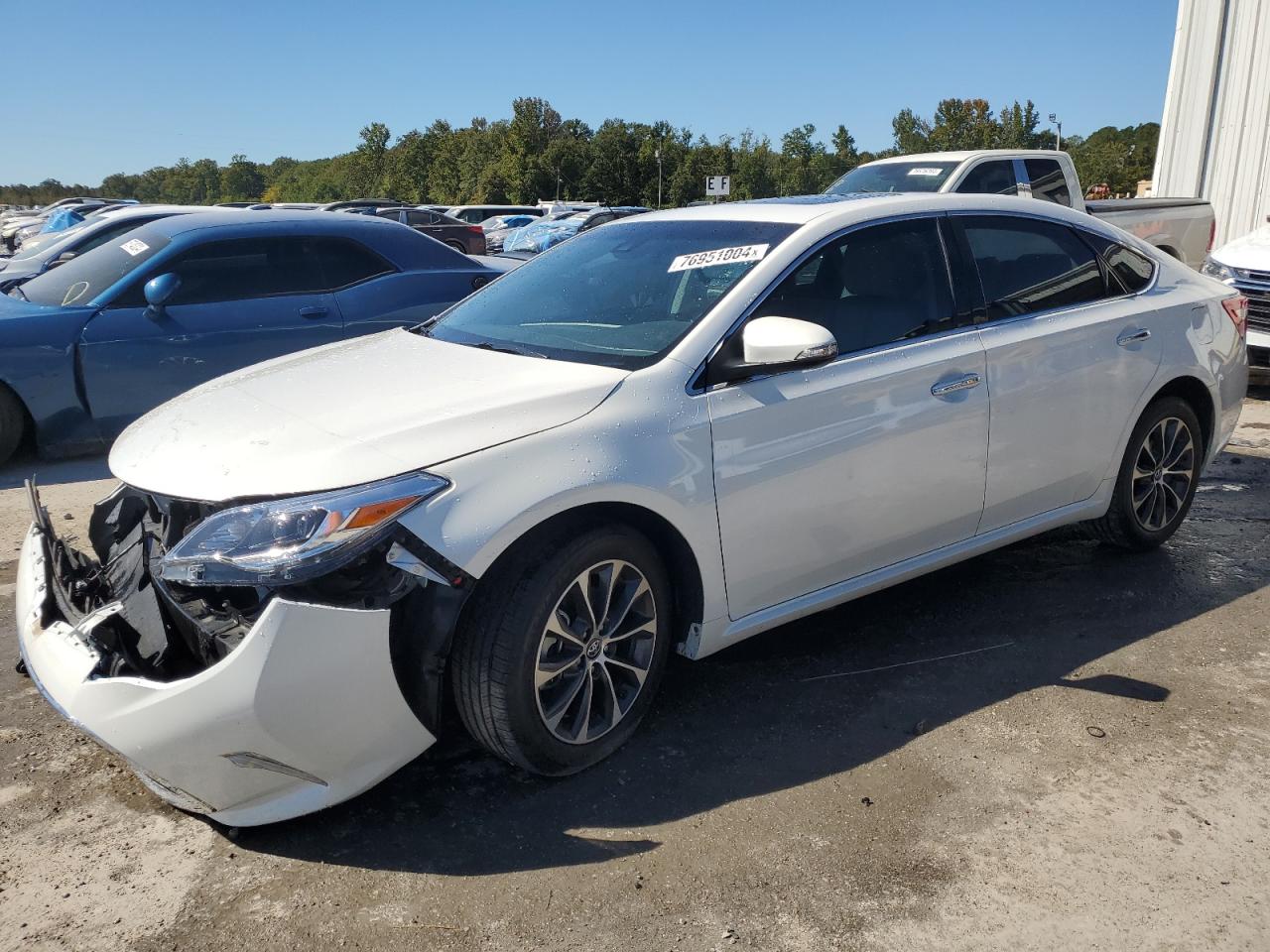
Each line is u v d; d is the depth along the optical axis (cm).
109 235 1013
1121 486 428
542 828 265
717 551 299
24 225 2659
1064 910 234
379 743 254
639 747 304
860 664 355
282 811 251
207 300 644
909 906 235
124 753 241
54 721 321
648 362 301
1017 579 432
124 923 231
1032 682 342
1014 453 372
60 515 526
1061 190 1062
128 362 618
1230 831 262
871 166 1096
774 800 276
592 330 329
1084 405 393
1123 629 383
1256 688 337
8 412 606
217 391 317
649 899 238
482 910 235
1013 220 393
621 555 281
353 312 688
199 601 254
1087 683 341
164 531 273
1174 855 253
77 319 607
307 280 677
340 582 244
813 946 223
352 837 262
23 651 274
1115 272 421
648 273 350
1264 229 849
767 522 308
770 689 338
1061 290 398
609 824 266
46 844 260
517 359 315
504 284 400
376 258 706
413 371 312
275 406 291
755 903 237
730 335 308
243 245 661
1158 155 1527
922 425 340
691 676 347
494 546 252
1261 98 1376
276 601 235
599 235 405
